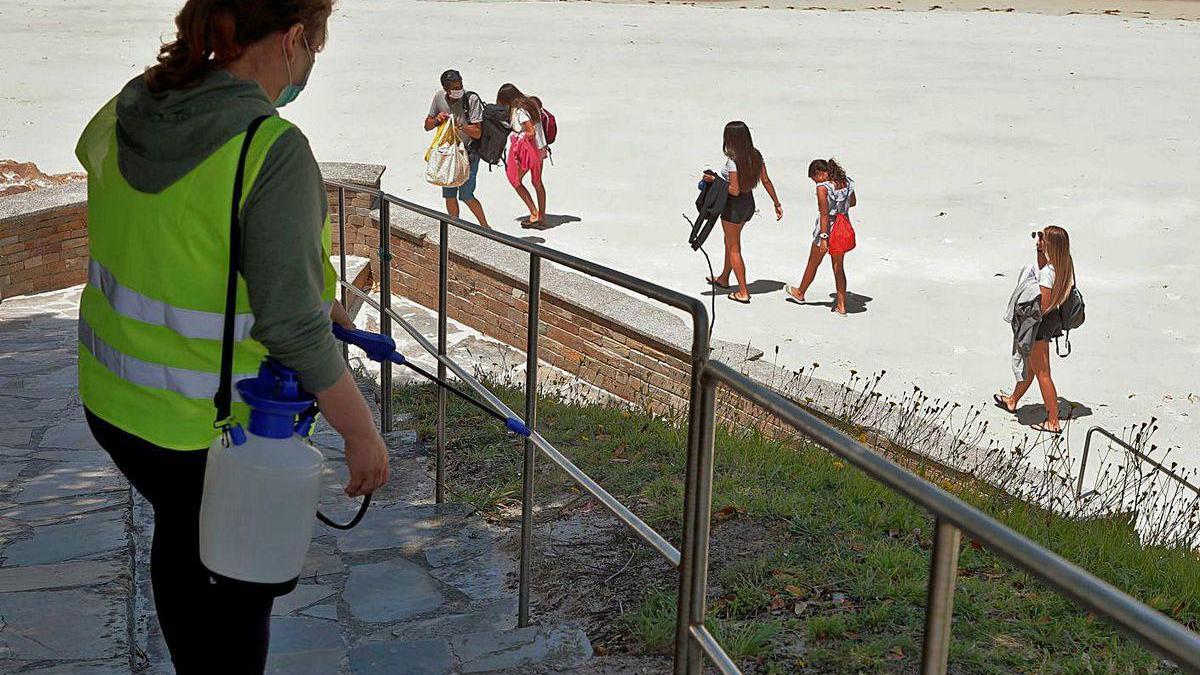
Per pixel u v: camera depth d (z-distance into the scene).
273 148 1.95
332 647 3.41
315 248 2.00
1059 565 1.22
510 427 3.25
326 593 3.84
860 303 12.05
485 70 26.77
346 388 2.09
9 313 8.36
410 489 4.91
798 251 13.75
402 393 6.66
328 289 2.11
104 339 2.12
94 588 3.44
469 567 4.06
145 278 2.02
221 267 1.99
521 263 9.45
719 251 13.60
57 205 8.97
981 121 21.98
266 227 1.94
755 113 22.25
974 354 10.76
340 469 5.05
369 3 42.59
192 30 1.99
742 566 3.86
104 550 3.76
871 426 7.09
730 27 37.97
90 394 2.17
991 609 3.59
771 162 18.22
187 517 2.23
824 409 7.30
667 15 41.66
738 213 11.81
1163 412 9.65
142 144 2.00
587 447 5.61
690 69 27.89
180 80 1.98
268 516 2.08
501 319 9.51
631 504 4.68
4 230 8.63
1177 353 10.95
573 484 4.97
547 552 4.19
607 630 3.53
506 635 3.39
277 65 2.08
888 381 10.11
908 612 3.47
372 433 2.14
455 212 13.23
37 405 5.78
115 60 27.22
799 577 3.78
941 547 1.44
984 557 4.01
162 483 2.18
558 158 18.06
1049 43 35.44
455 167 12.79
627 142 19.31
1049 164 18.48
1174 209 15.98
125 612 3.31
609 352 8.69
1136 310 12.09
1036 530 5.03
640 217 14.94
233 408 2.12
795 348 10.78
